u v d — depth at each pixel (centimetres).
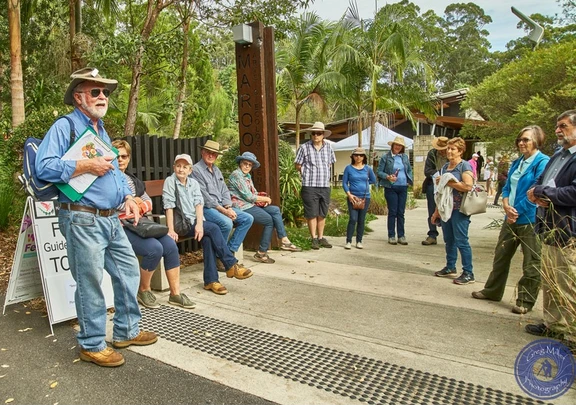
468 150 2144
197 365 312
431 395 274
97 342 314
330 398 271
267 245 605
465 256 503
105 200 305
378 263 606
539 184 363
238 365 312
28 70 1366
